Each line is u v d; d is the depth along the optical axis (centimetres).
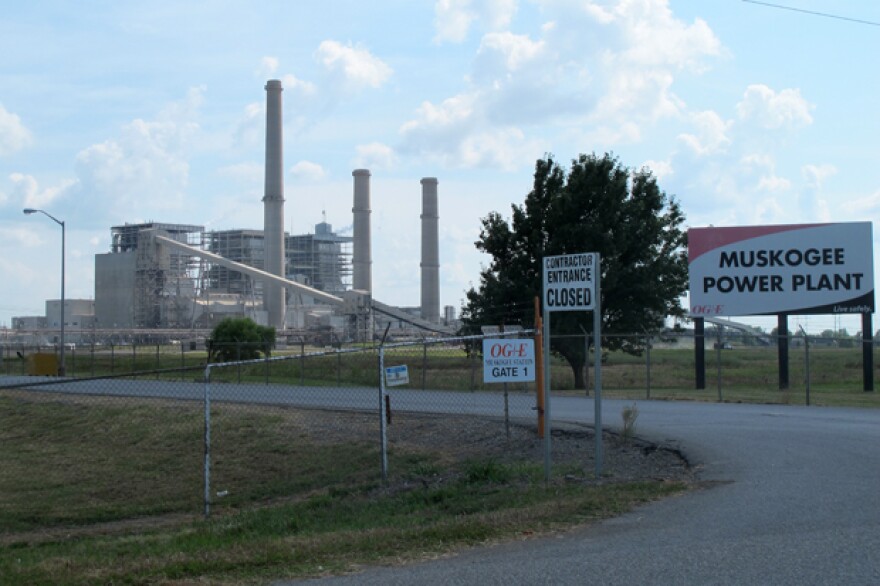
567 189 4234
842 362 5872
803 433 1703
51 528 1521
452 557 809
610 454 1563
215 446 2261
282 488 1744
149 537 1138
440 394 3155
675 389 3475
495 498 1158
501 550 829
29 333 12219
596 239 4119
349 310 11100
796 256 3522
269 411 2619
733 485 1141
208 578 762
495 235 4322
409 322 11594
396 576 748
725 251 3581
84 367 5681
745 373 4622
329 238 15788
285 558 816
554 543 848
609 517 962
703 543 823
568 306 1239
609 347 4231
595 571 738
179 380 4200
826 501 1019
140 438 2458
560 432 1859
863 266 3466
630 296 4200
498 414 2278
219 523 1205
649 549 807
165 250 12719
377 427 2228
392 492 1412
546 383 1254
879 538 834
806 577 706
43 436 2653
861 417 2089
